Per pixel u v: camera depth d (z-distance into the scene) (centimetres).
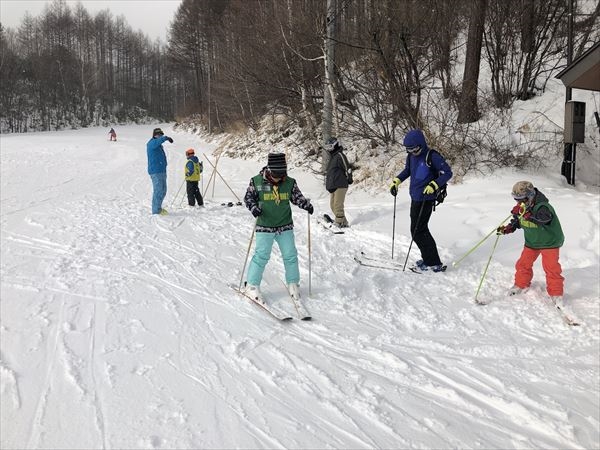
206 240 732
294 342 402
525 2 1215
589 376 361
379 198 1069
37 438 273
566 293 511
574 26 1316
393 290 527
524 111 1217
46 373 340
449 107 1198
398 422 300
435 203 588
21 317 432
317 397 323
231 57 2003
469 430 295
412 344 407
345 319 452
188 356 371
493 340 417
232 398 318
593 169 1059
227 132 2864
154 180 906
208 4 3794
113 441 272
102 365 352
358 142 1380
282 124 2064
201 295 501
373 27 1150
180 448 268
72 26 8262
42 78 6712
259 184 467
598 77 930
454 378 354
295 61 1591
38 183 1406
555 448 281
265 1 1792
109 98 7800
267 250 478
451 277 567
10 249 658
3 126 6278
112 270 573
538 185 902
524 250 501
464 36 1529
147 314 447
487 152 1072
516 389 339
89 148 2698
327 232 776
